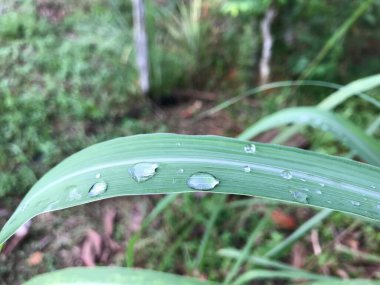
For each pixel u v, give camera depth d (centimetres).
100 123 38
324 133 36
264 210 31
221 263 28
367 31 41
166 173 10
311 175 10
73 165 10
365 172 10
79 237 29
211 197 31
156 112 40
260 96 42
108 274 10
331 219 30
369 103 40
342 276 27
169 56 43
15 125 35
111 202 32
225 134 38
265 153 10
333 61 39
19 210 10
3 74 40
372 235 29
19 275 27
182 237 27
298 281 27
